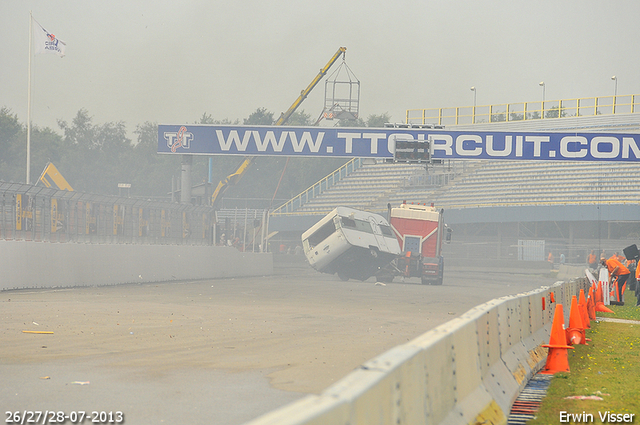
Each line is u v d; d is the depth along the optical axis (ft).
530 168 547.49
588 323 141.49
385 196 590.55
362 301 184.34
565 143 279.90
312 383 67.77
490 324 63.87
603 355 100.48
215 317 131.34
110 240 240.12
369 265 314.14
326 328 116.98
